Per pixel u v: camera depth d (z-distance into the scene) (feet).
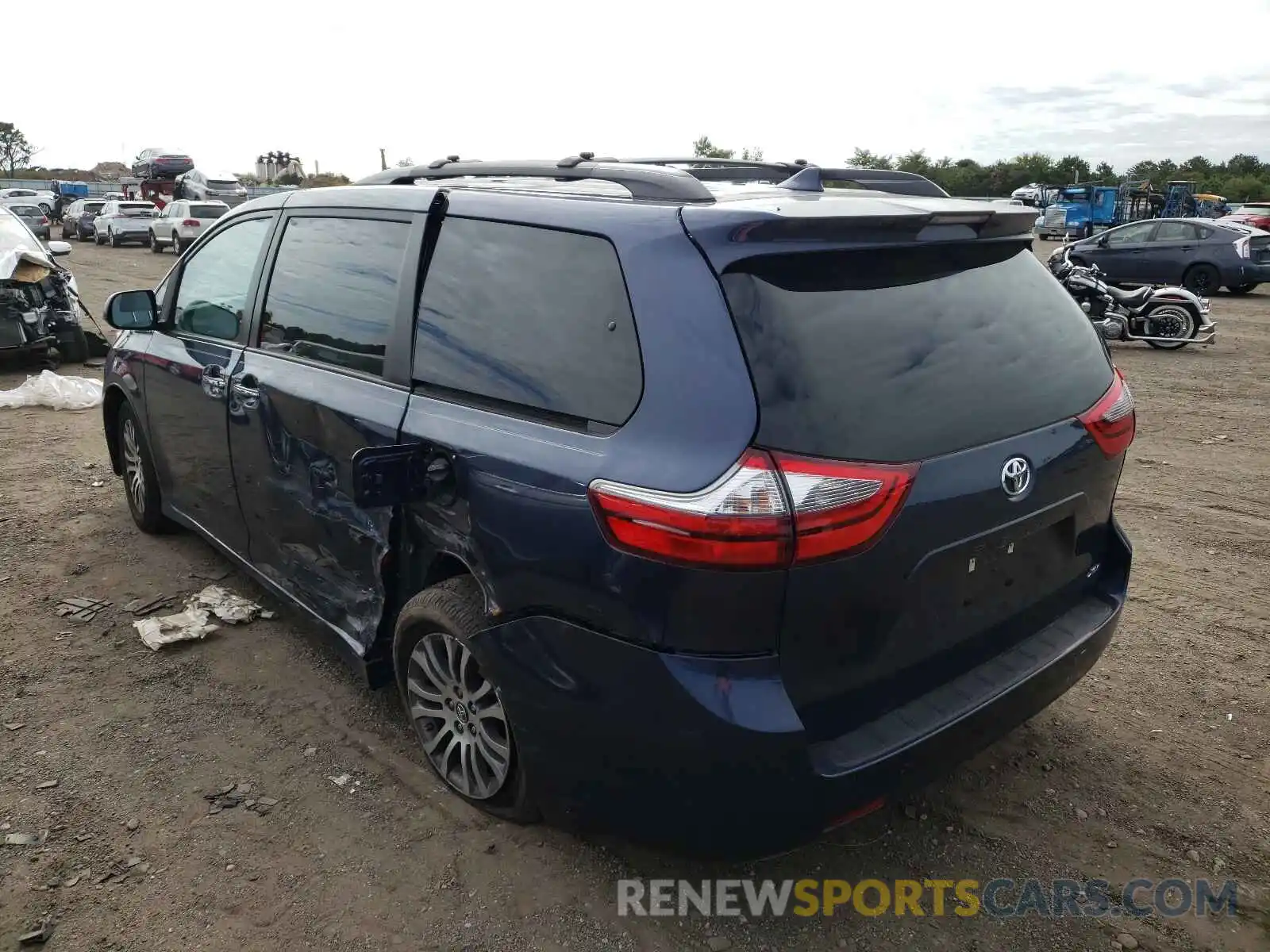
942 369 7.99
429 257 10.14
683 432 7.22
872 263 8.09
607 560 7.46
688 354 7.34
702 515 6.90
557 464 7.91
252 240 13.52
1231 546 17.75
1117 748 11.34
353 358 10.87
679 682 7.21
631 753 7.64
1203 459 23.88
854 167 10.67
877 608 7.56
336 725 11.63
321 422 10.97
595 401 7.94
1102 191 129.08
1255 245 59.72
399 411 9.86
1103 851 9.61
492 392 8.96
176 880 9.05
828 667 7.50
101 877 9.05
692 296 7.43
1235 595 15.58
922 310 8.16
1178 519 19.26
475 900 8.86
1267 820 10.08
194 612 14.20
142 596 15.03
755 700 7.15
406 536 9.98
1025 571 8.96
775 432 6.98
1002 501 8.13
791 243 7.54
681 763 7.38
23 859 9.28
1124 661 13.41
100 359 35.14
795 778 7.30
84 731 11.45
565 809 8.46
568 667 7.94
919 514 7.48
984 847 9.66
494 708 9.25
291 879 9.08
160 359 15.02
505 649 8.48
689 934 8.51
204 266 14.61
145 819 9.90
